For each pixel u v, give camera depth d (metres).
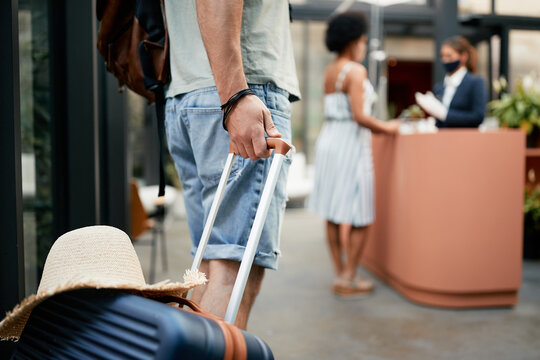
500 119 4.28
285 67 1.10
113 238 0.82
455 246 2.65
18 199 1.25
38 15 1.84
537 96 4.15
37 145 1.88
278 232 1.07
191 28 1.07
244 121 0.88
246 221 1.02
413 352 2.11
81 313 0.71
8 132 1.24
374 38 7.26
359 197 2.86
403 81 11.73
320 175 3.01
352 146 2.87
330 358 2.04
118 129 2.79
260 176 1.01
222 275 1.03
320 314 2.63
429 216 2.67
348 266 2.96
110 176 2.79
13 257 1.26
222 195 0.96
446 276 2.66
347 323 2.48
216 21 0.91
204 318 0.64
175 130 1.10
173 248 4.45
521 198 2.67
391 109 9.30
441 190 2.64
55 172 1.91
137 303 0.64
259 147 0.87
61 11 1.91
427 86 11.66
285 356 2.06
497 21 7.39
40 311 0.79
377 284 3.22
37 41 1.86
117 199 2.81
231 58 0.90
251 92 0.90
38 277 1.90
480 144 2.60
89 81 1.92
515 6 7.49
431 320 2.53
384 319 2.54
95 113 1.94
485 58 7.57
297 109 7.65
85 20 1.90
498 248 2.66
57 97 1.91
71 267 0.77
